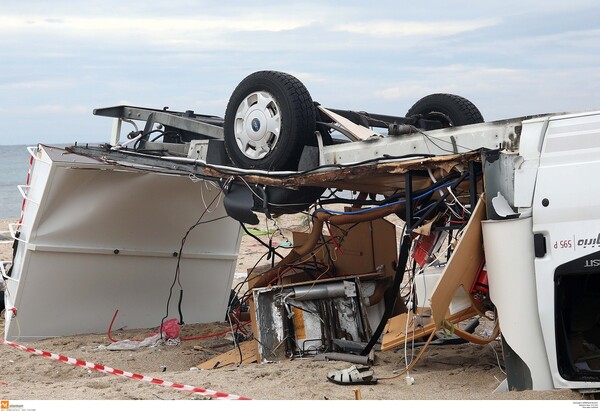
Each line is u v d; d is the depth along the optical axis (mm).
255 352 9656
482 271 7840
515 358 7414
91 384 8203
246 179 9562
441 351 9703
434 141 8383
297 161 9445
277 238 20812
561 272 7109
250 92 9609
